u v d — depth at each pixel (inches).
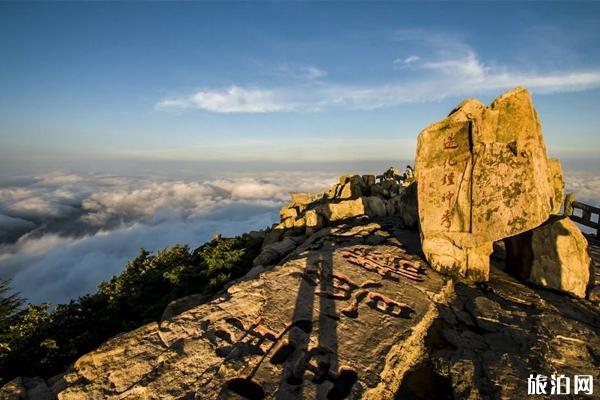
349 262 388.5
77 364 229.8
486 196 340.8
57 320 455.5
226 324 263.1
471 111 346.6
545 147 335.6
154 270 649.0
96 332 442.9
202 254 661.3
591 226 579.2
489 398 211.2
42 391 228.2
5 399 221.5
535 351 251.1
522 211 323.9
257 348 237.9
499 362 240.5
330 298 305.4
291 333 253.4
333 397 199.6
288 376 213.3
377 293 318.7
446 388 226.7
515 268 388.2
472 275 362.9
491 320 294.5
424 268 380.2
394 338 255.3
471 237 352.5
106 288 585.0
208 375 213.5
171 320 269.0
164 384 206.8
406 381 231.8
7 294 560.7
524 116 324.8
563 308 318.7
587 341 263.7
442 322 292.8
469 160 351.3
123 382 209.2
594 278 363.3
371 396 204.1
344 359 229.6
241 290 316.8
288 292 314.2
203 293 491.2
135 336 250.1
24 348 389.4
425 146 375.9
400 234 516.7
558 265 350.9
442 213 369.1
